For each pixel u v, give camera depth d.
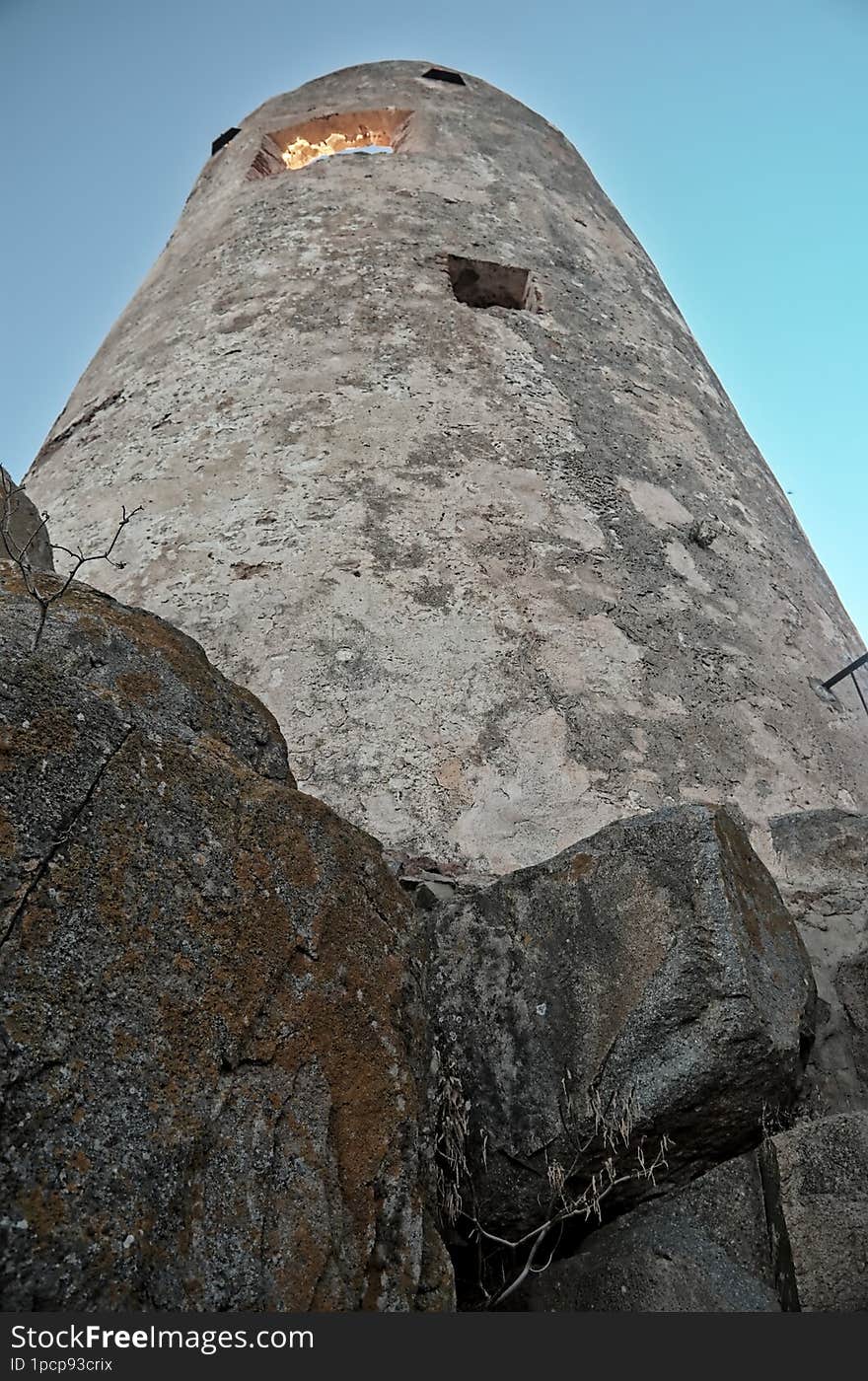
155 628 2.25
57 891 1.63
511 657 4.05
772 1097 2.47
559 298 6.39
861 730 4.67
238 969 1.78
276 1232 1.60
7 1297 1.33
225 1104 1.65
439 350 5.49
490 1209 2.36
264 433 4.95
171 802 1.88
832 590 5.76
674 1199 2.42
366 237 6.38
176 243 7.50
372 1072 1.86
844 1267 2.12
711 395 6.58
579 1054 2.47
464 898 2.85
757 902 2.75
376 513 4.52
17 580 2.13
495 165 7.74
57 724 1.81
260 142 8.34
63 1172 1.43
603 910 2.65
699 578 4.82
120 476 5.04
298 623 4.07
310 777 3.58
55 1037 1.52
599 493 4.97
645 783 3.82
